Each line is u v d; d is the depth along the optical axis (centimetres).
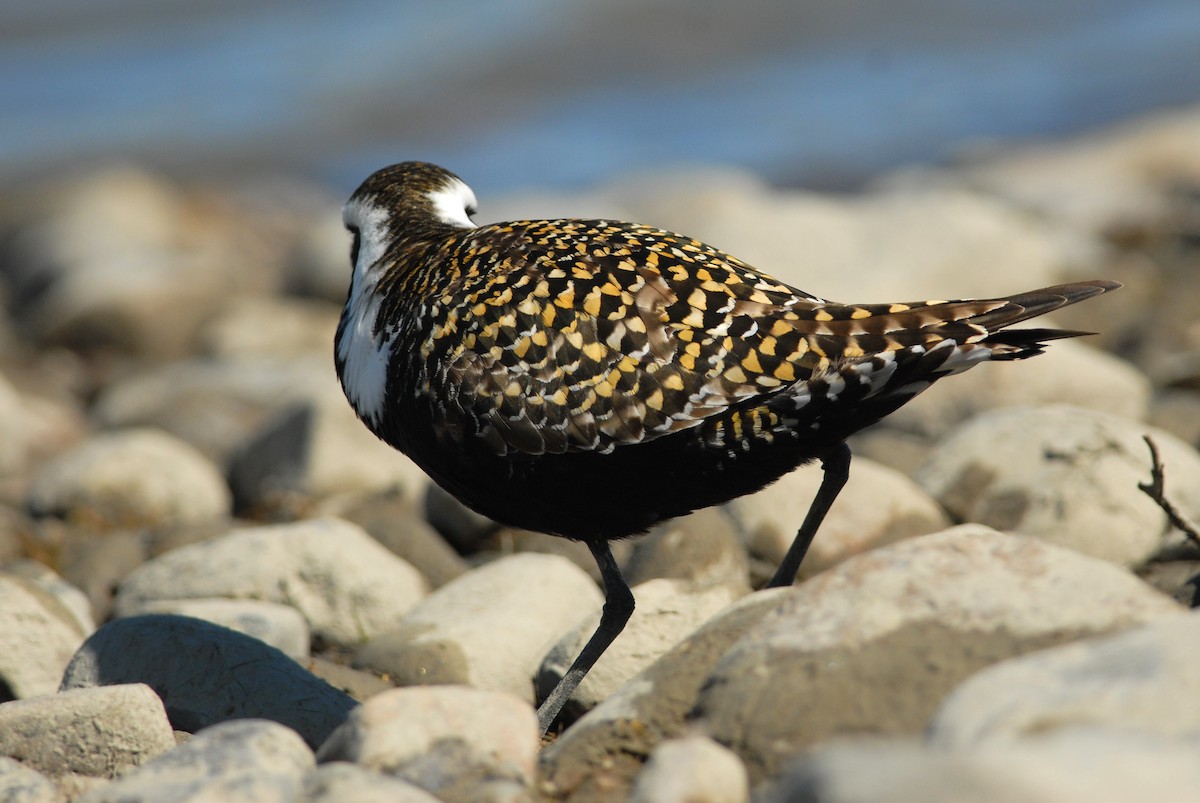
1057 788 455
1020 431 1190
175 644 876
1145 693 527
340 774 600
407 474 1487
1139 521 1099
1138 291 2047
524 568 1052
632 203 2603
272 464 1506
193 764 622
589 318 824
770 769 611
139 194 3350
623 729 667
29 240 3156
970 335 793
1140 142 3052
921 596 654
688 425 806
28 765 745
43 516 1433
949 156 3419
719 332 810
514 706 653
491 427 838
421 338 861
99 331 2366
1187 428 1413
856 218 1984
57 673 957
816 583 679
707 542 1084
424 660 962
